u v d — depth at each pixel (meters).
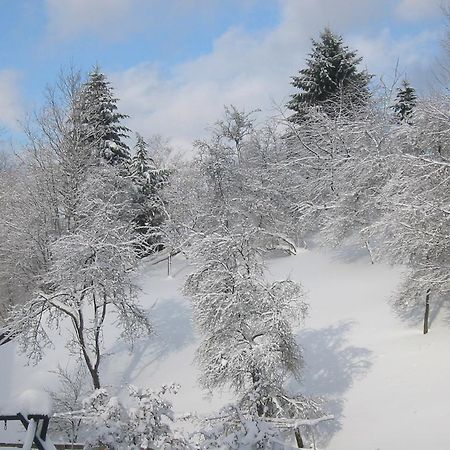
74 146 26.44
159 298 25.06
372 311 20.11
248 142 33.09
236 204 28.77
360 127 26.73
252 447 7.81
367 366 16.38
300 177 30.30
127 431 6.76
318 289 23.11
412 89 34.62
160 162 47.09
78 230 22.20
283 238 28.66
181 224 28.53
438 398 13.79
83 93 27.12
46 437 5.91
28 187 25.78
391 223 17.98
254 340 14.02
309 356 17.81
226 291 13.95
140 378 18.56
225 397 16.00
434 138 19.97
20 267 25.31
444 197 17.91
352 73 35.84
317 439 13.52
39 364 19.88
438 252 17.14
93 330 17.27
